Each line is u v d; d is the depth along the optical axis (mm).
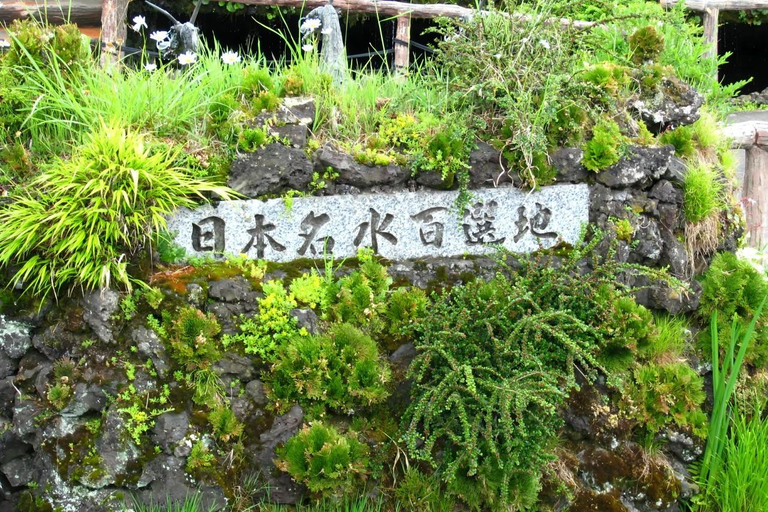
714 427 3639
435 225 3709
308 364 3266
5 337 3225
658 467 3561
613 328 3533
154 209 3262
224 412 3213
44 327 3238
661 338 3748
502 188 3732
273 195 3529
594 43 4090
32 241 3172
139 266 3309
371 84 4090
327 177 3602
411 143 3725
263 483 3232
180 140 3576
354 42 9102
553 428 3428
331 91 3896
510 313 3451
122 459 3145
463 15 6246
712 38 6848
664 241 3920
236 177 3484
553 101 3662
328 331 3418
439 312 3486
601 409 3525
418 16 6242
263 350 3320
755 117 6945
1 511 3180
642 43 4340
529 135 3584
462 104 3875
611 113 4012
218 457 3211
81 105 3617
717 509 3623
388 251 3676
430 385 3371
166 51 5234
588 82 3934
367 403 3365
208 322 3250
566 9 4008
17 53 3578
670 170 3938
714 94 5238
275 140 3549
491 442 3102
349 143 3744
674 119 4172
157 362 3201
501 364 3348
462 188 3660
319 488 3113
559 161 3787
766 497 3475
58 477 3137
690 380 3637
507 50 3867
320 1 6254
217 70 3918
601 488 3514
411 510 3309
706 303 3957
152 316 3221
